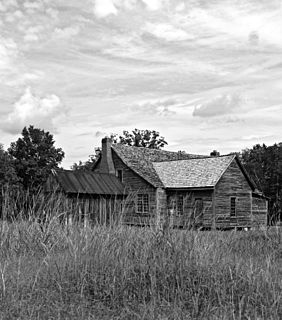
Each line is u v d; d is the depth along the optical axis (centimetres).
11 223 1192
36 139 5569
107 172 4347
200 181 3978
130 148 4597
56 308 786
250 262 977
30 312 755
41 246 1099
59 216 1251
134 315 779
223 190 3947
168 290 873
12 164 5028
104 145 4456
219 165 4056
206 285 877
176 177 4197
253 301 849
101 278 899
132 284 897
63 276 900
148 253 981
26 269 929
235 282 902
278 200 1366
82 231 1096
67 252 1016
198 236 1058
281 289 894
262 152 5122
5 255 1035
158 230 1048
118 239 1054
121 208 1211
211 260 988
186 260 947
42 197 1258
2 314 733
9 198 1238
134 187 4166
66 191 3575
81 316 765
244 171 4125
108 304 830
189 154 5191
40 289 846
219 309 806
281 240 1192
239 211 4050
